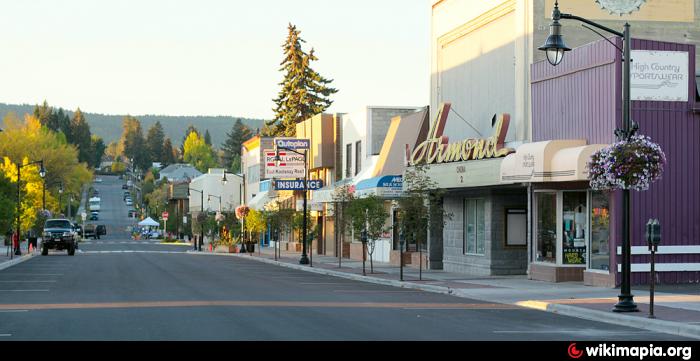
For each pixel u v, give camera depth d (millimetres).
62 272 43312
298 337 17234
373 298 28328
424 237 37312
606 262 31125
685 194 31000
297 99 102750
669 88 30969
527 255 38344
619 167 22719
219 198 115375
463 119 43250
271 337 17172
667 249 30750
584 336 18312
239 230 84125
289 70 103688
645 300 25688
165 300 26250
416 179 39188
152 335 17406
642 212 30641
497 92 39469
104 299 26609
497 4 39312
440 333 18328
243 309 23297
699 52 35469
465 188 39594
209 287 32656
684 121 31094
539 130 35250
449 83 45125
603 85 31141
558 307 24125
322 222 71750
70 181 137250
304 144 70375
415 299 28188
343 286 34781
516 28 37312
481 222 40844
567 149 31234
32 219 72000
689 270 30969
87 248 94188
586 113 32125
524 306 25766
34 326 19016
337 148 68125
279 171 71688
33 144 132250
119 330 18266
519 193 39219
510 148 35469
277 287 33344
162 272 43750
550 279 33812
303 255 54219
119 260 59500
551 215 34312
